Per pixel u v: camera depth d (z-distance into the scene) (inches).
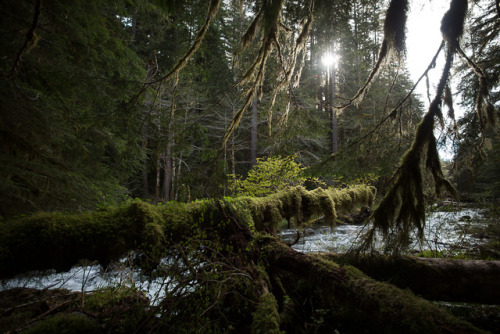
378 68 105.1
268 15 96.2
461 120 206.7
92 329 86.6
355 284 73.0
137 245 97.5
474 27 163.9
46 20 145.4
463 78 201.9
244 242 112.3
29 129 136.2
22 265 84.0
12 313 105.5
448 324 51.9
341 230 270.1
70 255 90.6
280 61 121.6
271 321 67.3
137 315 88.7
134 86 125.0
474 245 137.8
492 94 191.9
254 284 90.7
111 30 197.9
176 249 100.7
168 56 307.7
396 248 87.7
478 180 260.7
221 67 273.4
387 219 87.3
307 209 179.5
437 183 86.5
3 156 129.1
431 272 81.7
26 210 151.6
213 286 91.3
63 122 153.3
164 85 126.9
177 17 126.7
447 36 80.1
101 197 197.3
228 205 125.8
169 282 88.9
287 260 97.9
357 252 93.1
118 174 217.5
